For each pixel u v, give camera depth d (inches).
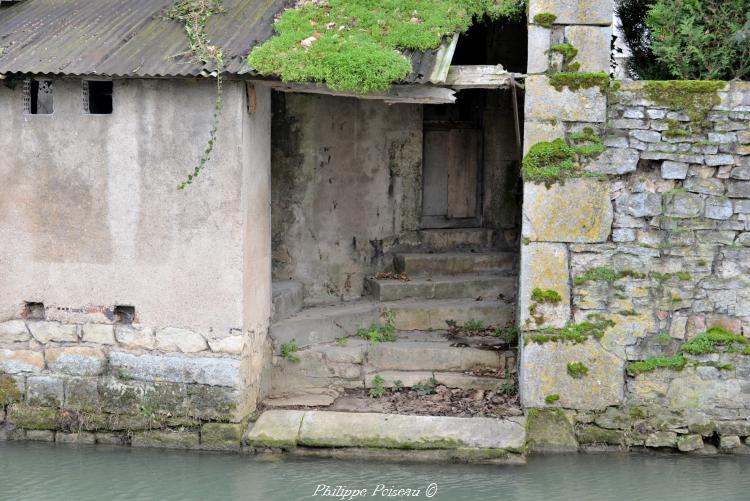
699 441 317.1
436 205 439.8
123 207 323.0
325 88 319.9
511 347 363.6
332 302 407.8
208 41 319.3
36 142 326.6
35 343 332.8
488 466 310.5
